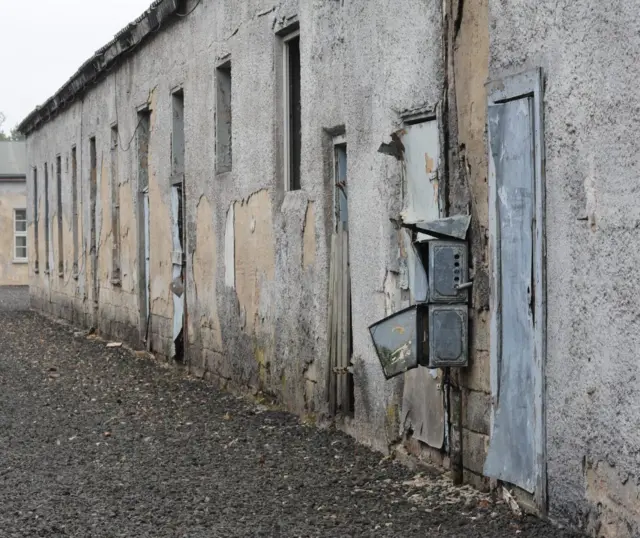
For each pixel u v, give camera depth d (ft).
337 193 33.99
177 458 30.48
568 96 20.47
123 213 65.77
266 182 39.24
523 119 22.16
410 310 25.62
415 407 27.99
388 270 29.25
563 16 20.56
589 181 19.84
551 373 21.29
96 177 75.05
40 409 40.40
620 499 19.04
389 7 28.60
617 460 19.10
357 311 31.40
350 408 33.35
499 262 23.45
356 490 25.76
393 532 21.84
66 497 25.81
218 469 28.81
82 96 77.97
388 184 29.09
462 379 25.41
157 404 41.19
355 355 31.55
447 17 25.55
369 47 29.99
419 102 26.99
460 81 25.26
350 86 31.40
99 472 28.78
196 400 41.83
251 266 41.24
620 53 18.74
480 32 24.23
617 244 18.98
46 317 94.84
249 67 40.86
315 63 34.19
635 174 18.40
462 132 25.23
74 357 59.88
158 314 57.06
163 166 55.11
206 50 46.60
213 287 46.44
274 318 38.75
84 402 42.16
